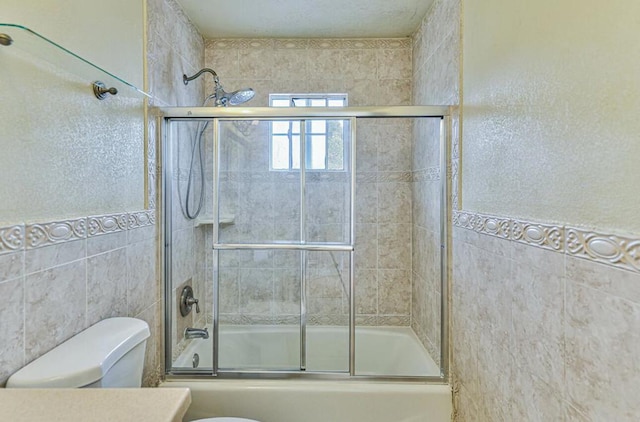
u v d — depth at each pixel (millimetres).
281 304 2037
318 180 1929
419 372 1820
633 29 639
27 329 871
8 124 814
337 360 1985
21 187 853
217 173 1903
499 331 1127
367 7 1924
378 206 2281
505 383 1091
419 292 2074
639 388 634
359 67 2324
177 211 1758
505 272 1089
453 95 1536
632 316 647
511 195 1057
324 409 1520
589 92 743
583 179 763
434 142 1778
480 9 1266
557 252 846
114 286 1251
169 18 1739
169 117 1643
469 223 1356
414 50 2230
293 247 1977
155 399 621
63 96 994
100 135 1172
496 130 1148
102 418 567
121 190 1303
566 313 818
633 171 644
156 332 1577
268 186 1943
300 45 2330
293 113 1693
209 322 2002
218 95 1968
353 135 1861
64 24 996
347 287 2045
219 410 1531
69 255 1021
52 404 606
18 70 839
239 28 2168
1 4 797
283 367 1776
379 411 1513
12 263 826
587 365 755
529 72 957
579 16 768
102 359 914
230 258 1990
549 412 880
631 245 646
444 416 1507
